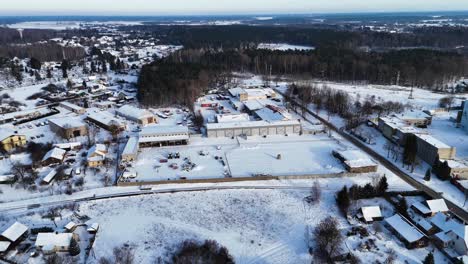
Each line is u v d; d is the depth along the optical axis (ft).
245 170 301.22
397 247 207.82
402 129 345.31
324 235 207.62
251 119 427.33
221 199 260.21
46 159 307.37
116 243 212.23
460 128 382.22
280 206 250.57
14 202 257.14
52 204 254.47
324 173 291.79
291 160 318.86
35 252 203.31
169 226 229.25
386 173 292.61
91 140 361.30
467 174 277.23
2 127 389.80
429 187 270.05
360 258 198.80
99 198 261.24
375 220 231.71
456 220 228.43
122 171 300.81
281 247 211.00
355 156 307.37
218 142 362.12
